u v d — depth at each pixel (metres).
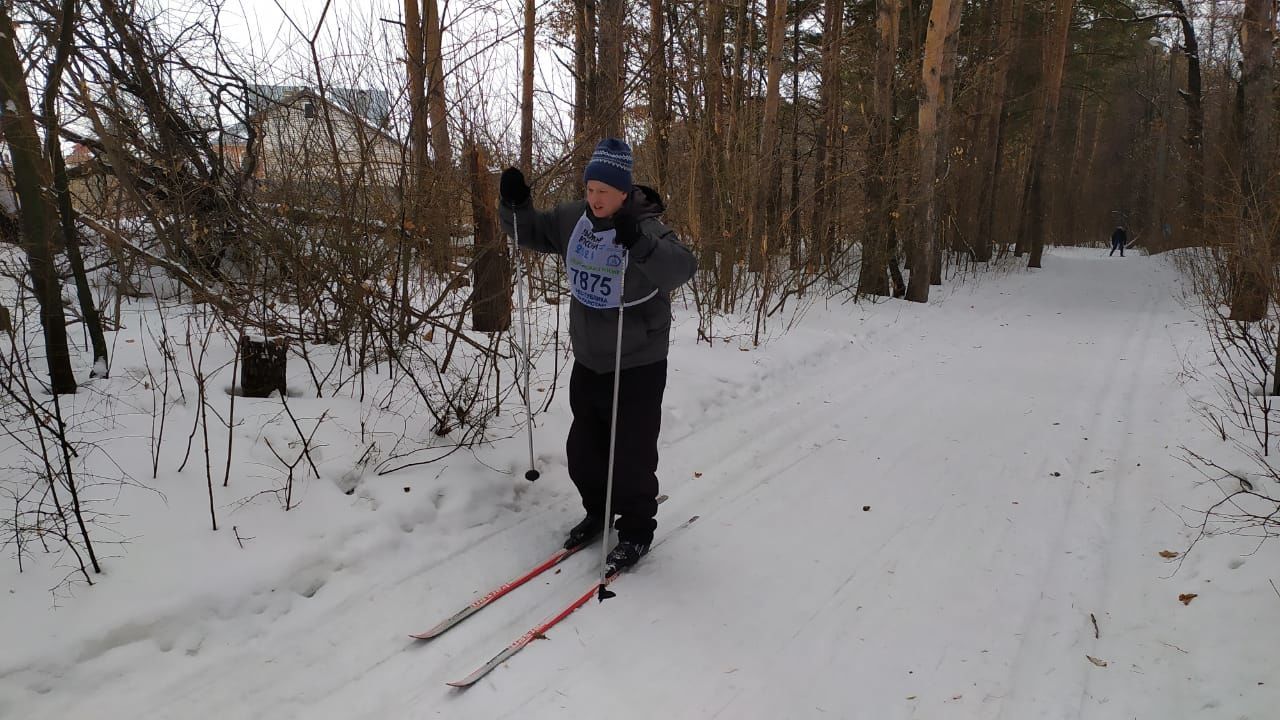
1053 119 18.20
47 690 2.20
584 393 3.20
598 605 2.93
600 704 2.38
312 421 3.75
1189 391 5.81
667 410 5.08
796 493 4.08
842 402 5.90
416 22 4.89
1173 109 31.77
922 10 15.00
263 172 4.43
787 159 11.66
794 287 10.27
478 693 2.41
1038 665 2.57
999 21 16.70
